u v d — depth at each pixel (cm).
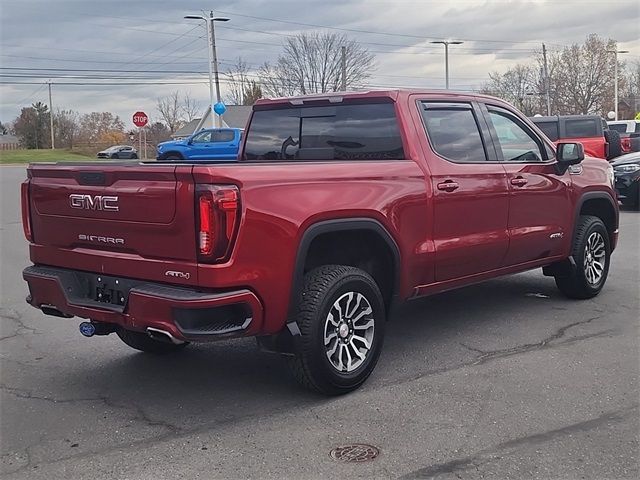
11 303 796
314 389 480
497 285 829
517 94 7931
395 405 470
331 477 373
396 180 521
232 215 418
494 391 490
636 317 676
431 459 391
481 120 617
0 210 1814
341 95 586
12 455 408
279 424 444
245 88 5994
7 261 1073
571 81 7688
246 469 385
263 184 435
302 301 466
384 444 411
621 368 531
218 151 2623
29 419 461
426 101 577
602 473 372
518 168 635
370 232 503
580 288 734
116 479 378
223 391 505
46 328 686
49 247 500
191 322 419
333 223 473
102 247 468
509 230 626
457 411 456
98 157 5788
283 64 5028
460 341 610
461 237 577
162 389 512
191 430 438
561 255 702
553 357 561
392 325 666
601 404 462
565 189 691
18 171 3484
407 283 539
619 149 1400
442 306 736
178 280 429
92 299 476
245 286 428
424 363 554
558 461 385
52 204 491
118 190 447
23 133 8069
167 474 382
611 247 779
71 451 412
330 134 595
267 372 545
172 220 424
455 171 570
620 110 7875
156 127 8088
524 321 670
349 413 458
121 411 472
